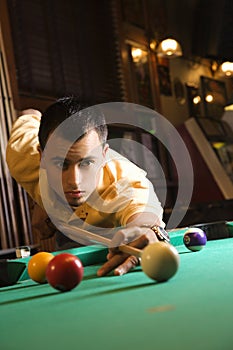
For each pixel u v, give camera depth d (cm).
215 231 228
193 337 76
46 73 483
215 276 132
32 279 158
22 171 246
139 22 619
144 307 103
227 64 643
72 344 81
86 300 119
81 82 521
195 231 190
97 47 550
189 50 698
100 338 83
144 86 603
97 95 536
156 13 649
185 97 675
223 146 655
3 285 162
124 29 586
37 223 283
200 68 714
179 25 688
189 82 686
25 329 96
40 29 482
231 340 72
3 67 409
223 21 696
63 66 501
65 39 511
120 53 572
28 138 253
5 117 400
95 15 555
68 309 111
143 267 130
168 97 642
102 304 112
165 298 110
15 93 420
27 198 399
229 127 692
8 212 387
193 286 121
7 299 134
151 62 623
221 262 157
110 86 556
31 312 113
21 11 461
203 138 630
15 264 163
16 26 455
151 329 85
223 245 204
